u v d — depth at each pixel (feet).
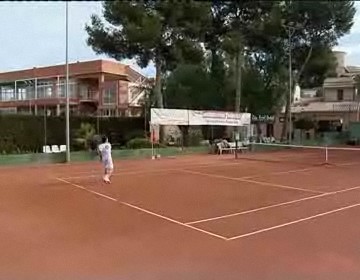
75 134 88.74
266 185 47.55
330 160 81.66
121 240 25.26
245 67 125.80
